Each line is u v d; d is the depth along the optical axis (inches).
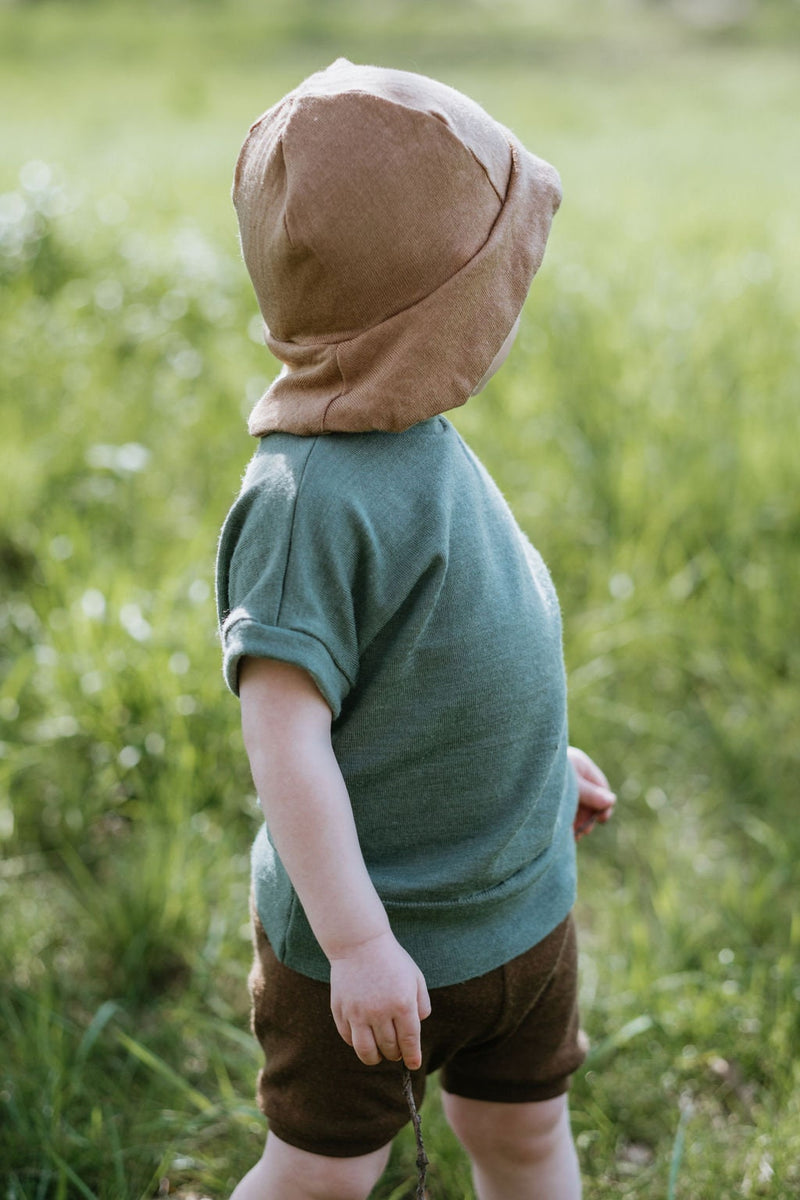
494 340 55.5
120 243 255.1
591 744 116.7
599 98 669.9
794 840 105.8
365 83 54.9
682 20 1081.4
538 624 60.8
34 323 204.1
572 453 155.0
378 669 56.5
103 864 107.4
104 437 171.5
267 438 58.2
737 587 134.6
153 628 120.2
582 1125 82.7
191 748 109.4
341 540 54.2
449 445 58.6
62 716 116.5
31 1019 89.4
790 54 930.7
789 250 263.3
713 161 428.8
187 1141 82.5
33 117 589.0
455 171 53.9
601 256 256.7
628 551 137.9
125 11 1012.5
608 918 100.3
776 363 183.9
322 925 53.6
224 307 223.5
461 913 59.7
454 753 58.2
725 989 90.4
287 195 54.0
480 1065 66.4
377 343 54.3
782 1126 80.3
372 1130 62.2
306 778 53.5
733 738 118.6
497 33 1024.2
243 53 900.6
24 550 146.9
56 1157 77.9
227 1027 89.2
